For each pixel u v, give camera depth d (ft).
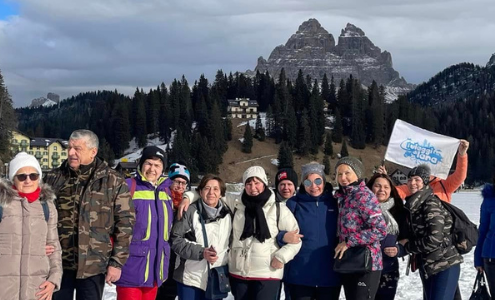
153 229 18.88
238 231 19.29
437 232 19.44
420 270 20.93
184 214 19.47
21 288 15.06
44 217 15.88
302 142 391.24
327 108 479.00
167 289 22.31
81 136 17.44
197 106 440.45
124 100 445.78
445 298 19.86
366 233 18.13
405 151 28.71
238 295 19.17
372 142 421.59
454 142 27.45
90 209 17.28
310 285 19.21
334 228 19.36
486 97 562.66
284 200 20.95
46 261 15.70
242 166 365.81
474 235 20.15
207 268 19.11
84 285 17.26
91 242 17.13
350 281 18.74
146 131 416.46
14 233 15.14
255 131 426.10
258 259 18.71
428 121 465.47
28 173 15.56
